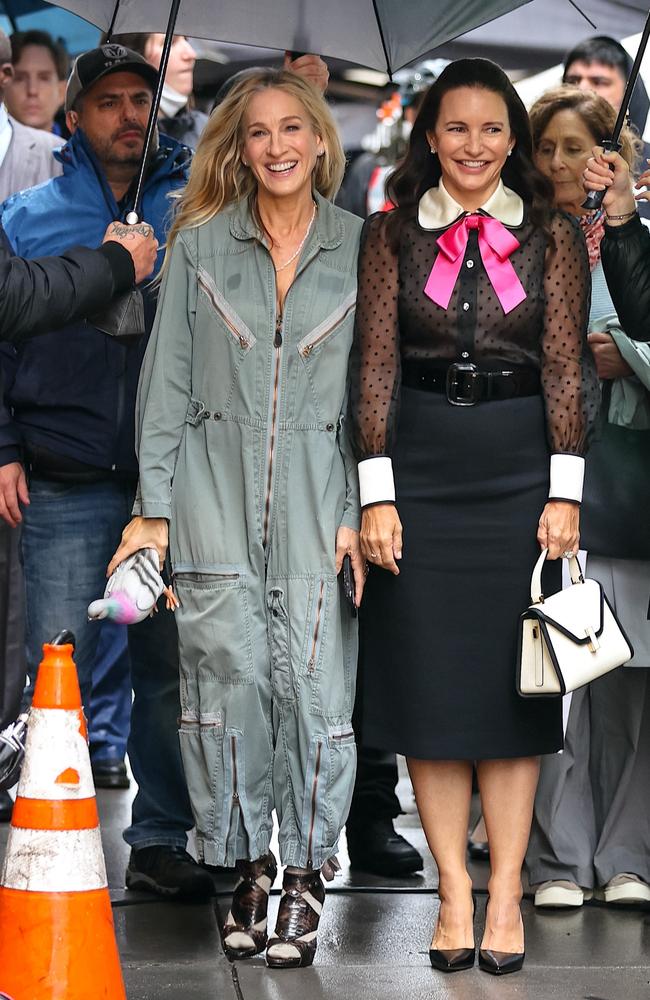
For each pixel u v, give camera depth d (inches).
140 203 220.8
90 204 232.2
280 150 192.1
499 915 195.0
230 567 192.9
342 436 195.6
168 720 228.1
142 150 215.0
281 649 193.5
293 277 195.3
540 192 195.8
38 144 319.6
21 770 168.9
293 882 195.8
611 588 220.5
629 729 224.2
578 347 193.0
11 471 224.7
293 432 193.6
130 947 201.9
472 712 192.5
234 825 195.0
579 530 204.5
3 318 191.3
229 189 199.3
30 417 225.6
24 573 232.5
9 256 192.4
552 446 191.9
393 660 195.0
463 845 198.2
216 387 195.5
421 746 192.4
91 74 229.3
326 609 192.9
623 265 202.7
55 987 161.9
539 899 224.7
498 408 191.8
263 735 195.8
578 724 225.5
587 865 224.8
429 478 193.2
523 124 194.4
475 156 189.6
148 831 228.2
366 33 221.9
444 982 189.0
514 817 197.3
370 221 196.5
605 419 217.9
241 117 196.1
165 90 334.0
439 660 193.0
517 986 187.9
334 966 194.7
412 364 193.9
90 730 299.3
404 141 373.4
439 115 191.3
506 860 197.0
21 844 164.9
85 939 163.9
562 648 187.5
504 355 191.5
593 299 223.3
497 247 190.4
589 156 226.8
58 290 193.0
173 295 199.2
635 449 216.8
